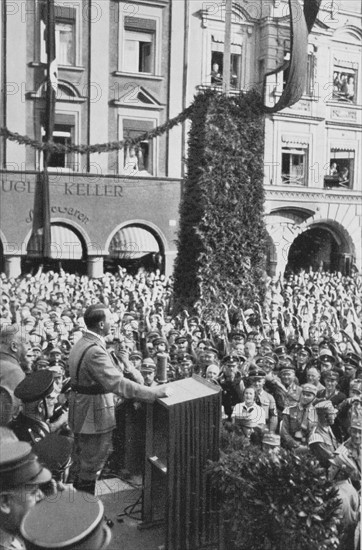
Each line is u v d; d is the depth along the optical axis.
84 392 4.39
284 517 4.00
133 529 4.69
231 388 6.02
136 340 7.02
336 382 6.29
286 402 5.90
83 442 4.41
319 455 4.86
